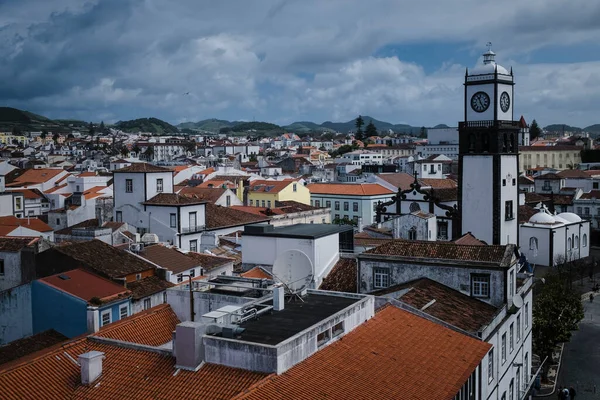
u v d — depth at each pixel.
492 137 79.62
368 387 27.97
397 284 44.62
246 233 50.72
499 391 41.50
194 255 64.94
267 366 27.31
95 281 48.50
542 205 117.62
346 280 47.53
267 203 132.12
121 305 46.97
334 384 27.47
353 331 33.34
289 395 25.75
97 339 32.72
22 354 41.34
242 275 47.44
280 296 34.62
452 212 88.56
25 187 140.38
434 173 170.25
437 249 44.81
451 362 32.91
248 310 33.72
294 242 48.44
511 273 43.72
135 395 27.55
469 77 80.56
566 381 59.97
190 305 37.91
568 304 62.22
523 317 49.94
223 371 27.94
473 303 41.88
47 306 46.03
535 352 61.69
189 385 27.47
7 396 27.95
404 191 95.62
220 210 96.12
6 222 87.94
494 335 39.75
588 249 118.50
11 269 54.06
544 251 107.25
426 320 37.25
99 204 100.62
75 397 28.27
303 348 28.91
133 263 53.53
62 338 44.25
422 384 29.66
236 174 160.00
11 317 47.53
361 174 187.38
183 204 84.56
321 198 140.38
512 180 83.06
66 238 81.50
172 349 30.30
